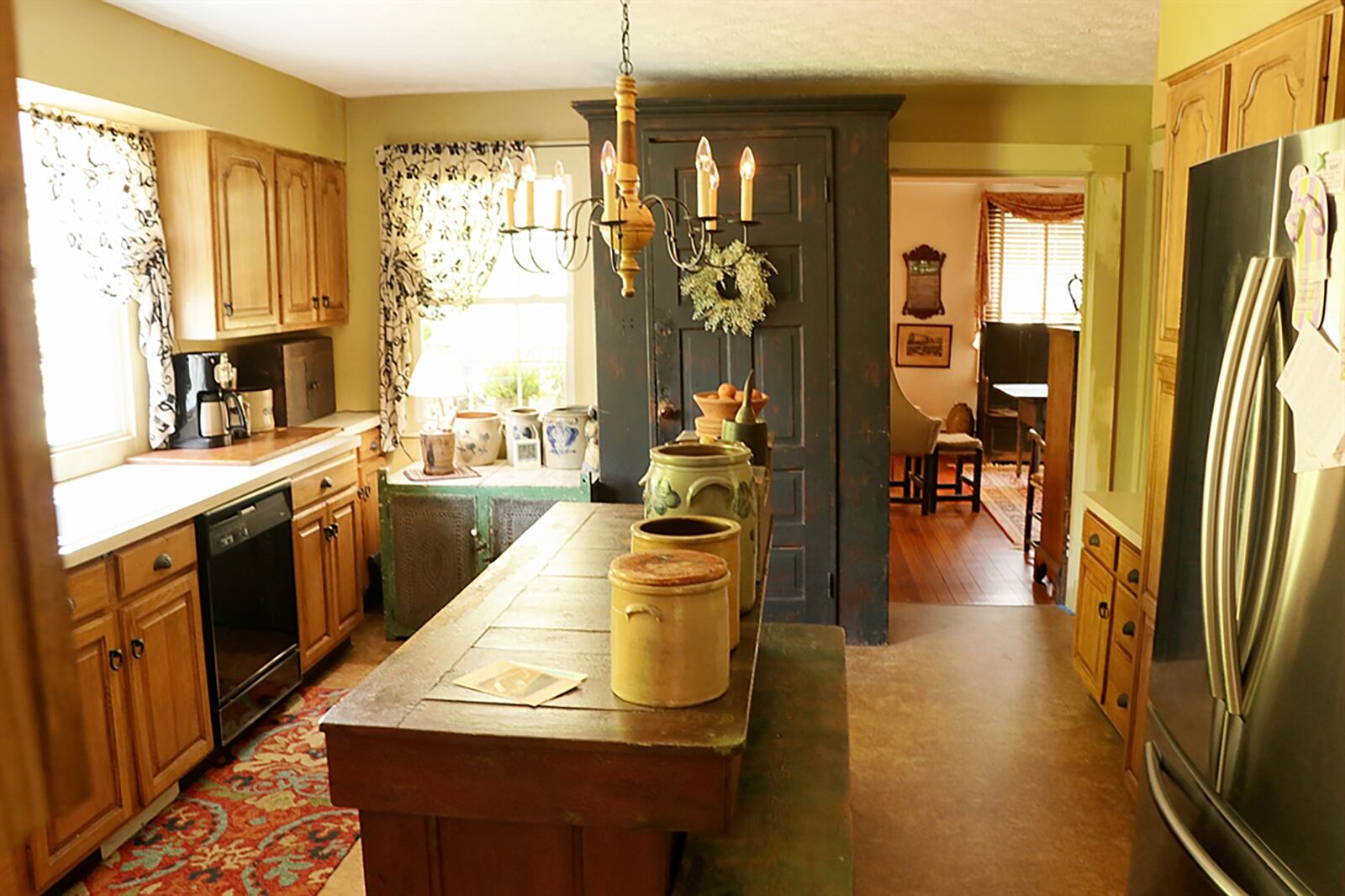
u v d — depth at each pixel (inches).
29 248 9.7
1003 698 163.3
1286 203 63.4
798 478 183.6
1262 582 64.1
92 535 112.7
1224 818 68.5
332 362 204.2
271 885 111.0
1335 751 56.1
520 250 202.7
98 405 152.1
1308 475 59.1
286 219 180.2
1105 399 200.1
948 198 370.0
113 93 133.5
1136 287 198.8
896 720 155.0
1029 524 251.4
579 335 203.3
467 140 198.8
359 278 205.3
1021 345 357.1
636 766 56.9
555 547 99.6
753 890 67.5
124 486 139.3
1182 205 113.3
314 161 190.2
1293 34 88.7
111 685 114.5
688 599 59.7
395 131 200.4
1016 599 215.0
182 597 128.6
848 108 173.8
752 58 169.2
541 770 57.9
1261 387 64.8
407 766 59.5
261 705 147.6
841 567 185.3
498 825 62.0
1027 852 118.3
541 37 154.0
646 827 57.5
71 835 107.6
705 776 56.3
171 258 160.4
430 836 62.8
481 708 61.3
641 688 61.0
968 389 380.2
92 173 142.5
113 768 115.0
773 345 180.4
